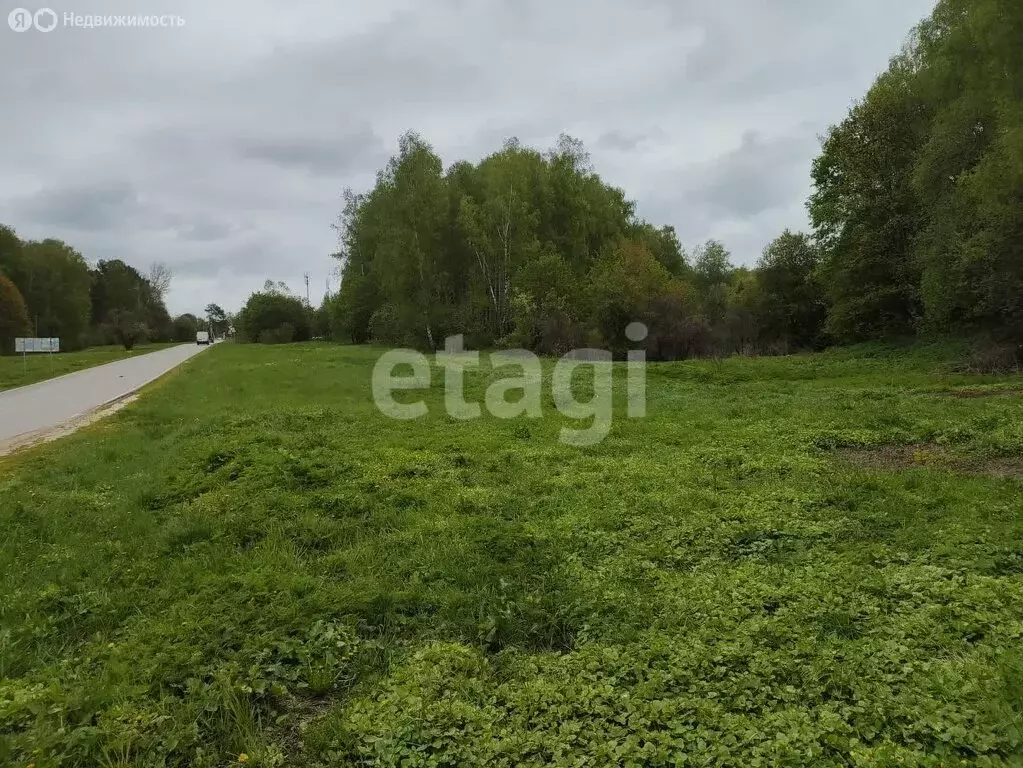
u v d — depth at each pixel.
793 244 37.16
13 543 6.96
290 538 7.14
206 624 5.10
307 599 5.54
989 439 10.13
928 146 24.56
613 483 8.90
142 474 9.79
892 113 28.17
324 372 25.50
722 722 3.73
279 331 76.19
